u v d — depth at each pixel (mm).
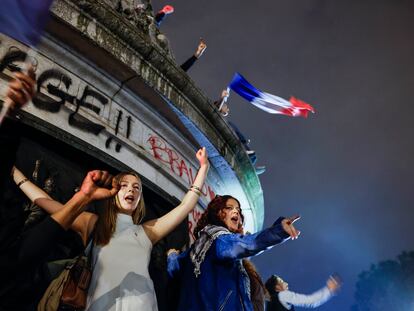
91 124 7895
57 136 7219
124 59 8344
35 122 6977
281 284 9234
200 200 10367
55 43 7648
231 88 14336
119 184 5234
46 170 6980
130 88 8695
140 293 4555
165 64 9016
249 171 12180
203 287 5102
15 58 7082
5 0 4836
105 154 7914
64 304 4402
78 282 4516
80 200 4215
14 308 5594
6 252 4254
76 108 7746
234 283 5230
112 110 8438
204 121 10195
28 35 4922
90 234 4957
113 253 4707
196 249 5336
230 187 11930
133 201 5199
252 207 12969
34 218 6098
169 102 9164
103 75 8312
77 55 7930
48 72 7484
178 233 8656
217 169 11211
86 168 7684
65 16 7578
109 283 4512
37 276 5871
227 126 10844
